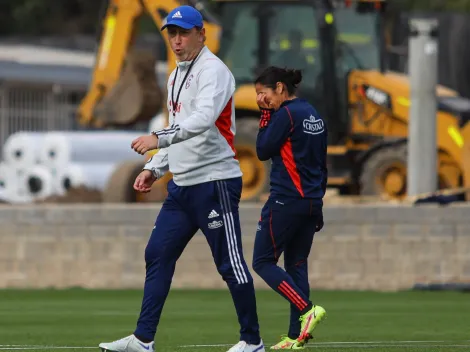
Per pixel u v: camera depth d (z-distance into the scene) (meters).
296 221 29.75
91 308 47.97
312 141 29.66
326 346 32.47
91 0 191.75
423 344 33.44
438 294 55.31
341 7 74.94
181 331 38.28
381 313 45.38
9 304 50.06
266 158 29.94
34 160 99.31
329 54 73.75
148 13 78.31
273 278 29.59
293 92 29.97
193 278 58.09
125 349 26.88
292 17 74.00
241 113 74.81
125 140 100.69
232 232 26.92
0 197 99.94
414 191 67.12
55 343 34.31
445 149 74.62
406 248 57.81
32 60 132.25
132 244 58.78
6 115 127.56
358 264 57.91
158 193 80.12
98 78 79.88
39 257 59.38
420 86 66.94
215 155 26.70
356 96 74.44
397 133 74.31
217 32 75.19
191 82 26.55
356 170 74.69
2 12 189.62
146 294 27.03
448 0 163.25
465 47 98.62
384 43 75.44
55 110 132.25
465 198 69.56
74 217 59.16
